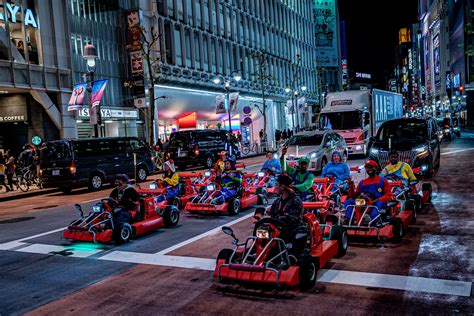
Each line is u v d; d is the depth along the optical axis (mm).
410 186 10383
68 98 29703
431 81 129250
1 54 25609
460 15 88938
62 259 8133
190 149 27391
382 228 7707
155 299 5824
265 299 5594
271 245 5992
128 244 9008
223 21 49375
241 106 51938
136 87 35969
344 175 11234
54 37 29203
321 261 6258
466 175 15664
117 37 35375
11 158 21609
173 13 40562
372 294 5551
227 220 10977
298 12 74312
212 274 6676
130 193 9664
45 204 16438
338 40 108750
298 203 6512
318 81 82000
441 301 5219
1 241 10109
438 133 17859
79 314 5488
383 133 17109
